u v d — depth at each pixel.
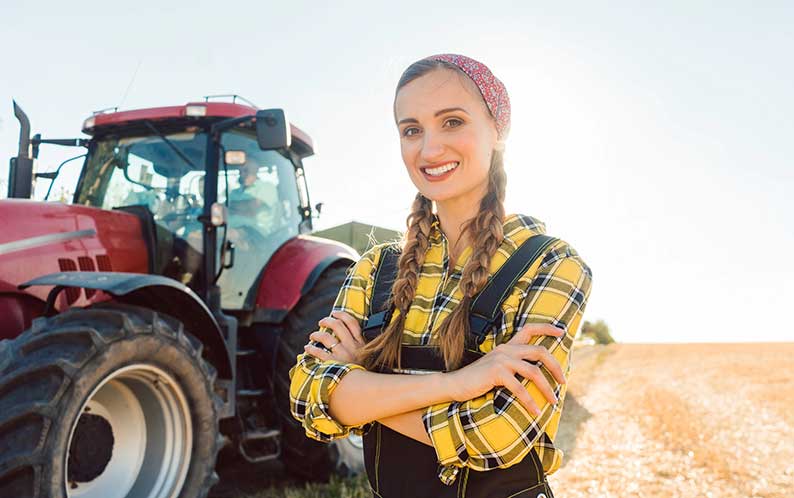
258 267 4.51
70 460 2.93
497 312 1.20
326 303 4.64
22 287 3.05
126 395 3.18
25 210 3.42
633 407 7.80
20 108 4.23
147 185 4.32
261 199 4.67
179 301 3.44
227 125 4.18
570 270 1.23
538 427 1.12
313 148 5.16
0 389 2.65
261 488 4.50
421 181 1.31
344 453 4.58
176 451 3.25
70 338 2.83
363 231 6.79
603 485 4.30
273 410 4.36
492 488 1.13
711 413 7.12
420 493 1.17
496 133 1.33
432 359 1.24
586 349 23.89
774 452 5.07
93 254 3.59
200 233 4.23
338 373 1.26
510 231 1.29
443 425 1.13
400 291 1.29
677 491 4.10
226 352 3.67
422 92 1.29
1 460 2.52
